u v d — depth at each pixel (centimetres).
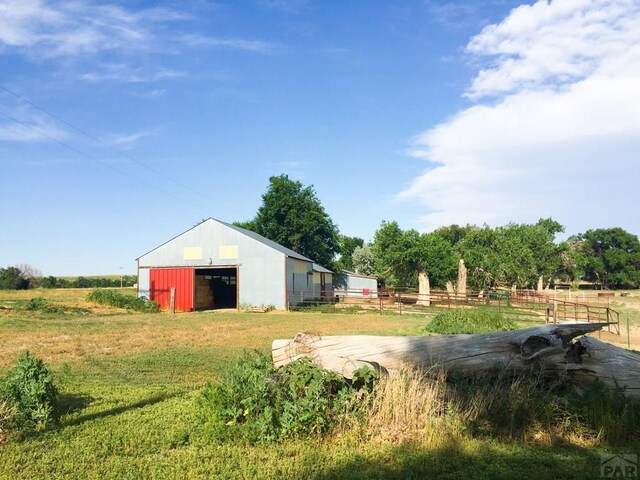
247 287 3906
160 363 1316
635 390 734
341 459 597
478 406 712
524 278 5347
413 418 687
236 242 3938
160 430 729
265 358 810
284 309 3809
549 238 6569
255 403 701
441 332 1817
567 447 635
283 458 610
